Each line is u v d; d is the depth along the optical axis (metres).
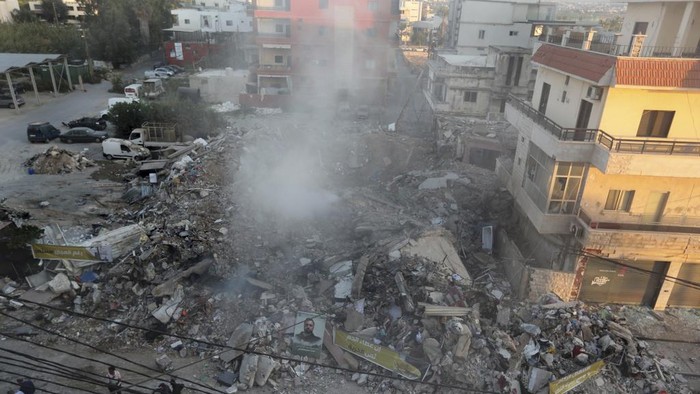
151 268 20.30
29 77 58.94
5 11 83.81
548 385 16.25
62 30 70.88
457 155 35.91
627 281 21.44
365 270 20.27
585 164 19.98
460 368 16.58
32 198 27.98
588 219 19.91
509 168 27.69
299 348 17.44
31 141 38.75
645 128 19.47
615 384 16.88
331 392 16.38
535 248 23.38
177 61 72.50
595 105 19.58
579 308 19.80
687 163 18.12
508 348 17.42
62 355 17.16
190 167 30.34
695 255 19.98
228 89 56.47
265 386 16.50
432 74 49.69
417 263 20.80
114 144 36.25
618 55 18.72
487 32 56.50
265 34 53.78
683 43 21.88
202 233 22.86
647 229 19.98
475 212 27.39
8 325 18.14
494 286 21.16
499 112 43.34
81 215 26.27
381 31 52.62
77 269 20.44
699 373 17.98
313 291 20.02
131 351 17.61
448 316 18.06
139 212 26.38
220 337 18.17
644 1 24.06
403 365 16.58
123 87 59.00
